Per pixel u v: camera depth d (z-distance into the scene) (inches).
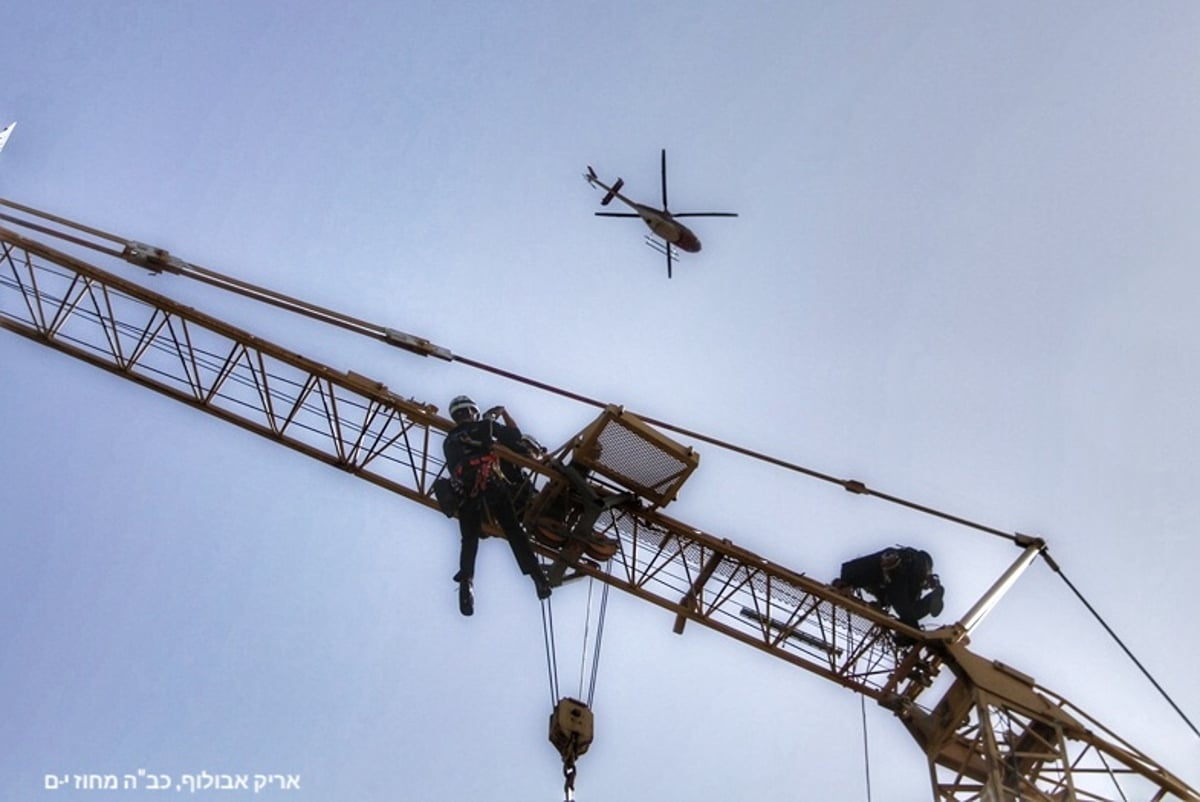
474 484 775.7
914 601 925.8
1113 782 905.5
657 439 836.6
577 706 805.9
